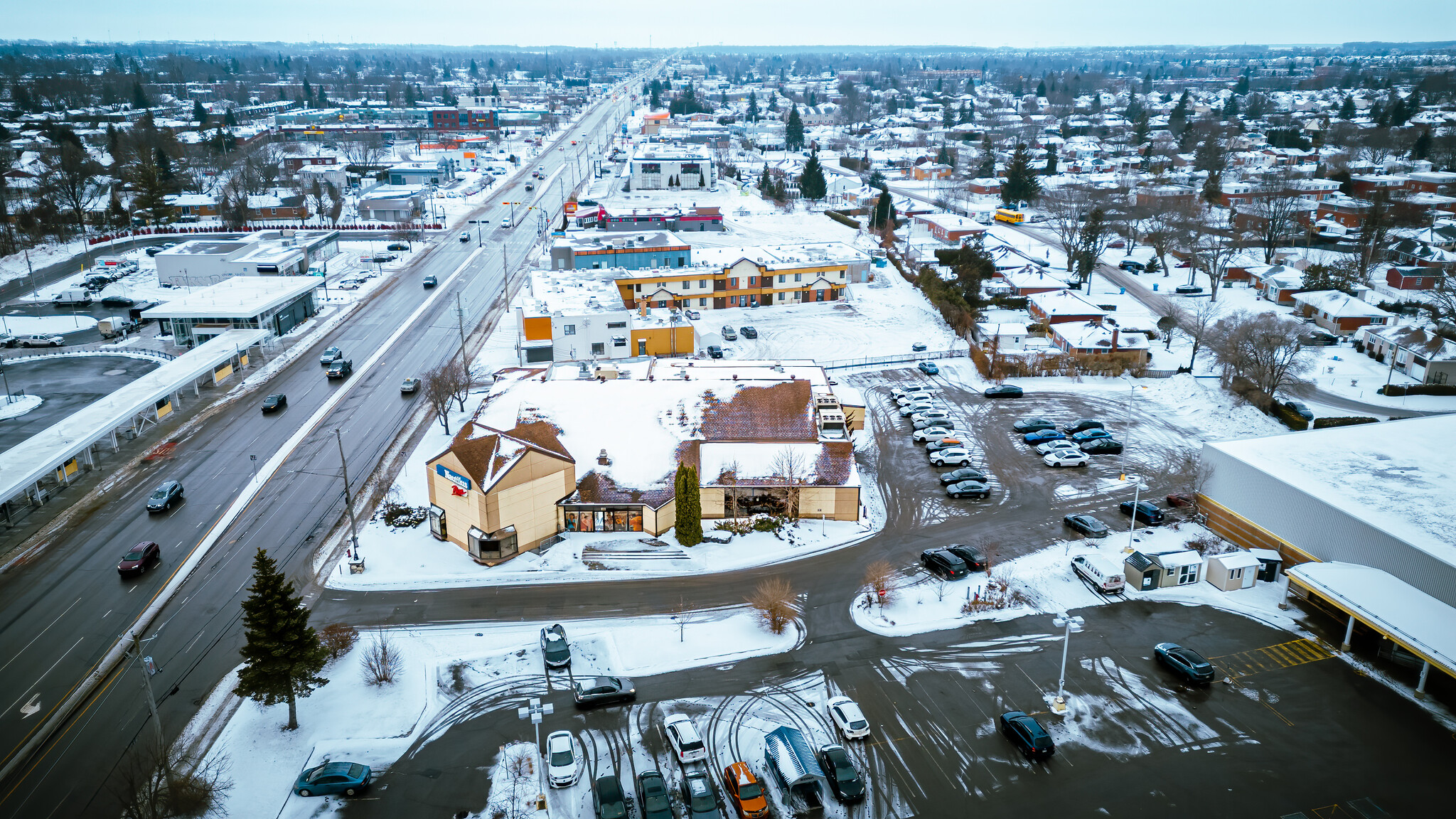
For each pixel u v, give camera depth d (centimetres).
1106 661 4869
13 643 4941
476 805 3897
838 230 17388
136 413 7538
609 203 19150
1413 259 13412
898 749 4228
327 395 8812
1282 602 5372
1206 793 3941
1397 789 3950
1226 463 6225
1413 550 4928
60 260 14200
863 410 8000
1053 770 4084
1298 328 9994
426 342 10588
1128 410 8644
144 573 5650
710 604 5444
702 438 6625
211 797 3900
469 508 5803
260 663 4141
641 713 4491
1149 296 12631
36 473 6150
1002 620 5262
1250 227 15812
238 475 7031
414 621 5241
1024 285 12519
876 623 5231
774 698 4594
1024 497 6862
